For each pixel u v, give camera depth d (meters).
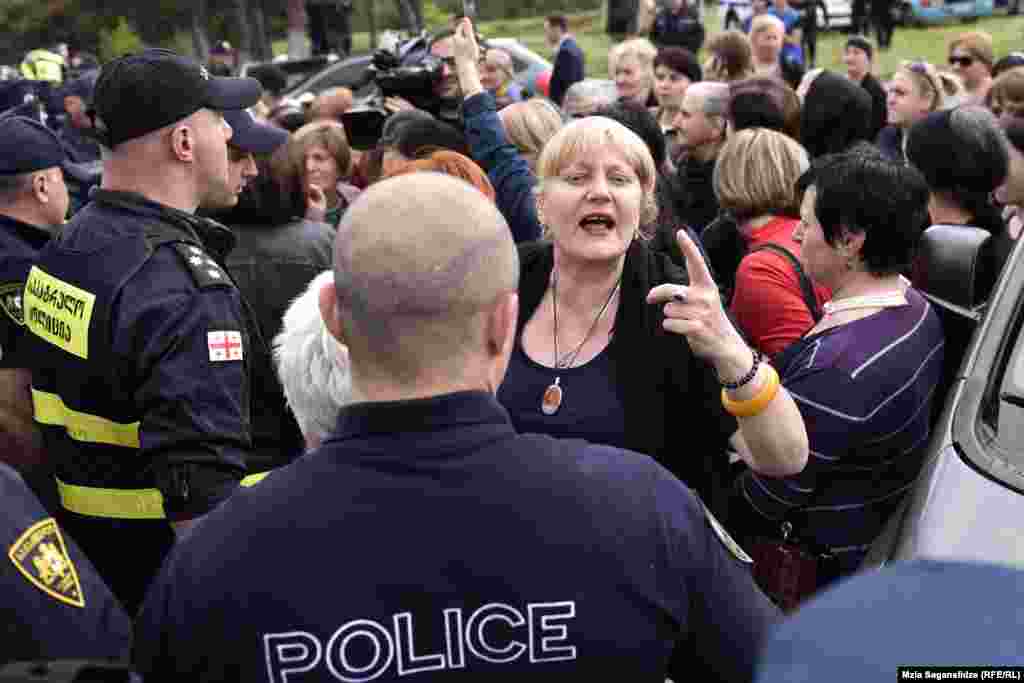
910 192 2.48
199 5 28.59
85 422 2.34
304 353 1.85
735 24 17.38
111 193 2.38
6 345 3.16
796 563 2.54
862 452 2.48
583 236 2.33
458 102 4.71
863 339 2.47
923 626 0.63
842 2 20.16
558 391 2.34
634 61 6.70
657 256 2.42
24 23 31.70
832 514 2.53
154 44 31.83
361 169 4.74
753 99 4.61
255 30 26.89
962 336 2.88
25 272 3.17
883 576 0.67
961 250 2.86
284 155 3.13
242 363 2.31
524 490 1.29
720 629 1.32
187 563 1.29
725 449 2.30
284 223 3.18
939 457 2.19
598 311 2.38
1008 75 5.46
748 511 2.62
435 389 1.32
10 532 1.57
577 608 1.26
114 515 2.38
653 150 3.85
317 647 1.25
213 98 2.43
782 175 3.44
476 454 1.30
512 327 1.38
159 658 1.29
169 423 2.20
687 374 2.24
